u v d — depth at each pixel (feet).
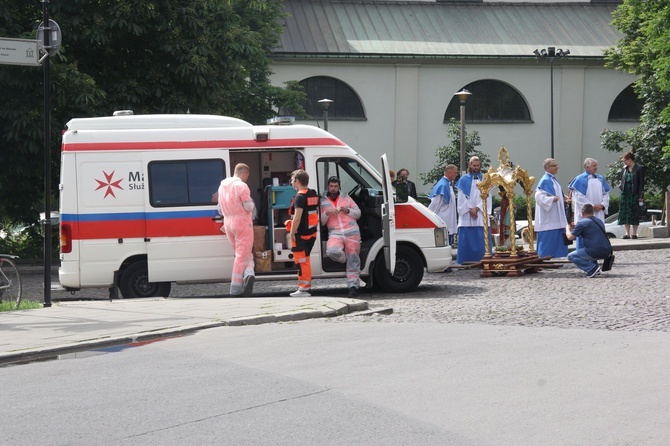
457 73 175.42
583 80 177.68
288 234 58.18
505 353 33.81
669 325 40.70
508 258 67.82
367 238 60.08
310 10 180.55
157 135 58.03
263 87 145.28
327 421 24.64
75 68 93.15
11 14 94.58
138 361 33.68
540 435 23.11
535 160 177.78
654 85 154.71
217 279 58.34
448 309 48.57
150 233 57.67
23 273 91.66
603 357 32.81
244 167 55.77
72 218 57.06
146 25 97.50
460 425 24.14
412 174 175.42
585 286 58.44
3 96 92.94
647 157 156.25
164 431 23.91
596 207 74.95
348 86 173.17
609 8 188.44
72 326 41.52
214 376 30.60
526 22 183.83
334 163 60.29
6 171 97.60
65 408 26.63
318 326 41.55
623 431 23.29
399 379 29.63
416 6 185.26
